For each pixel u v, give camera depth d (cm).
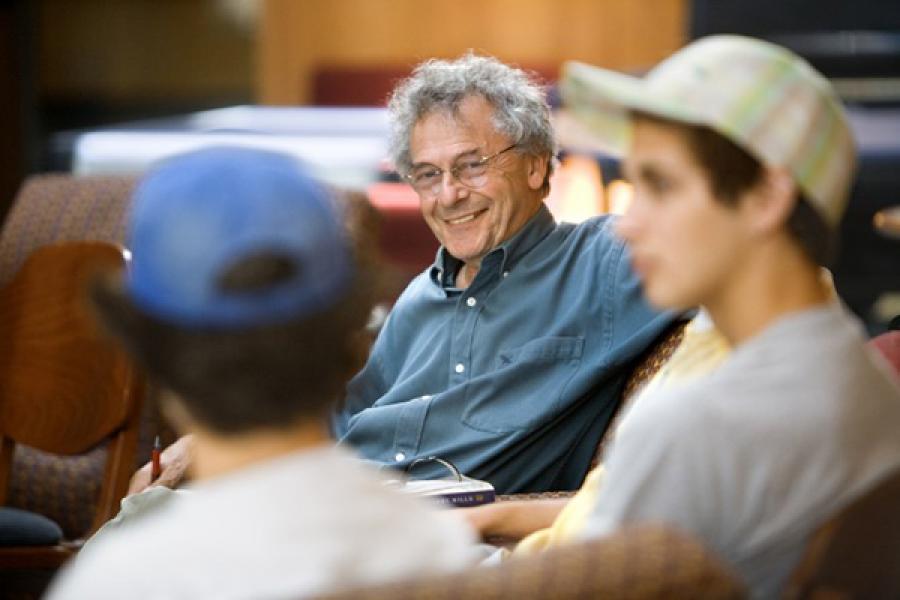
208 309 185
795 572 214
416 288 446
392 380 446
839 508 221
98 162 945
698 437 228
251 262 185
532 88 432
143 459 527
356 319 194
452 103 424
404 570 189
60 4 1967
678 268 237
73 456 540
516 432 406
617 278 410
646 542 184
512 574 182
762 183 232
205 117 1160
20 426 508
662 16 1572
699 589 182
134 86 1997
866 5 1339
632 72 1061
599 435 413
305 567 183
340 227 197
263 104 1650
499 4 1600
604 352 407
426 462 413
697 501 229
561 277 419
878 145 1028
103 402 490
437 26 1611
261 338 186
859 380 232
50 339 504
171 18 1977
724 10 1368
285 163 194
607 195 812
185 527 185
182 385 189
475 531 351
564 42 1593
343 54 1631
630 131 243
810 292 238
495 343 420
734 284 238
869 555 219
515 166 423
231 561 183
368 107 1559
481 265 425
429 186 430
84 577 185
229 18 1966
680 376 288
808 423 228
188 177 190
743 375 231
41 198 585
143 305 189
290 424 191
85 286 198
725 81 233
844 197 238
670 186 236
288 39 1638
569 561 183
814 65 1311
